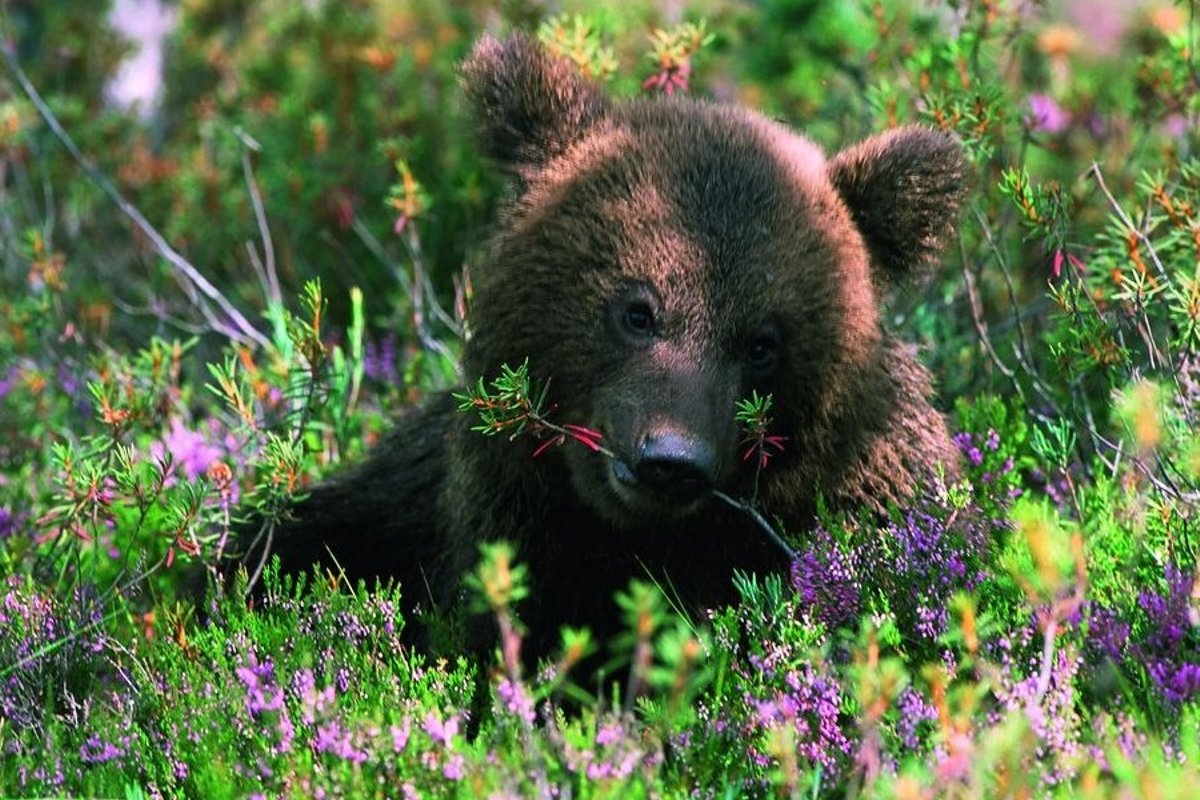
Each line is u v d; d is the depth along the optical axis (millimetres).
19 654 9508
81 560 11125
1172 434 9617
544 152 10828
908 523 9570
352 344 13516
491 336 10484
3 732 8656
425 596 11453
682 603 10484
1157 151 14641
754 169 10148
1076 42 16344
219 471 10680
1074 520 10039
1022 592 8633
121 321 16266
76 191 17594
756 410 9531
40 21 20578
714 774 8102
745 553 10586
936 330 13461
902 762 7668
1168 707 7844
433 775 7555
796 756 7961
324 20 19078
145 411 12305
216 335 16031
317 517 11938
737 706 8375
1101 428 12133
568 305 10102
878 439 10648
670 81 13117
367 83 17562
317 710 8039
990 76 14297
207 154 18094
